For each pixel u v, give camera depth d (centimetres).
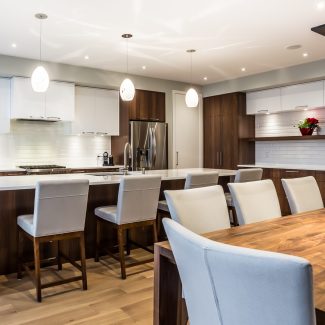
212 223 192
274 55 505
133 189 298
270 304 73
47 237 258
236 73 621
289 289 69
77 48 470
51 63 538
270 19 370
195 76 648
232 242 149
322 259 125
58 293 266
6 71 499
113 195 360
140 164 633
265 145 679
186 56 511
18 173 507
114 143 652
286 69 573
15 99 509
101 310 239
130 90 416
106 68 583
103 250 343
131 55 504
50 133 588
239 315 80
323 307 87
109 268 321
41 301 252
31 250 314
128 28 395
